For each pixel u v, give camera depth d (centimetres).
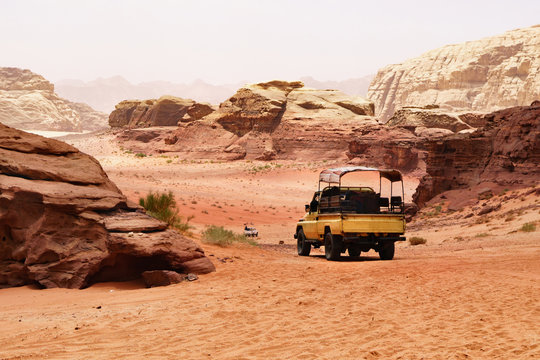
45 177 1313
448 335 705
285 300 980
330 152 17312
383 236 1738
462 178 5228
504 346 638
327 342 667
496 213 4047
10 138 1377
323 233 1872
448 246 2644
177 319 812
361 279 1258
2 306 974
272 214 7838
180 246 1324
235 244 2058
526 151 4769
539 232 2859
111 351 620
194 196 8900
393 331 732
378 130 16025
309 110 19925
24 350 621
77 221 1235
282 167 15812
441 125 18138
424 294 1043
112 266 1250
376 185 12412
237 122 19912
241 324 775
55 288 1172
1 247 1198
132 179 11300
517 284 1158
